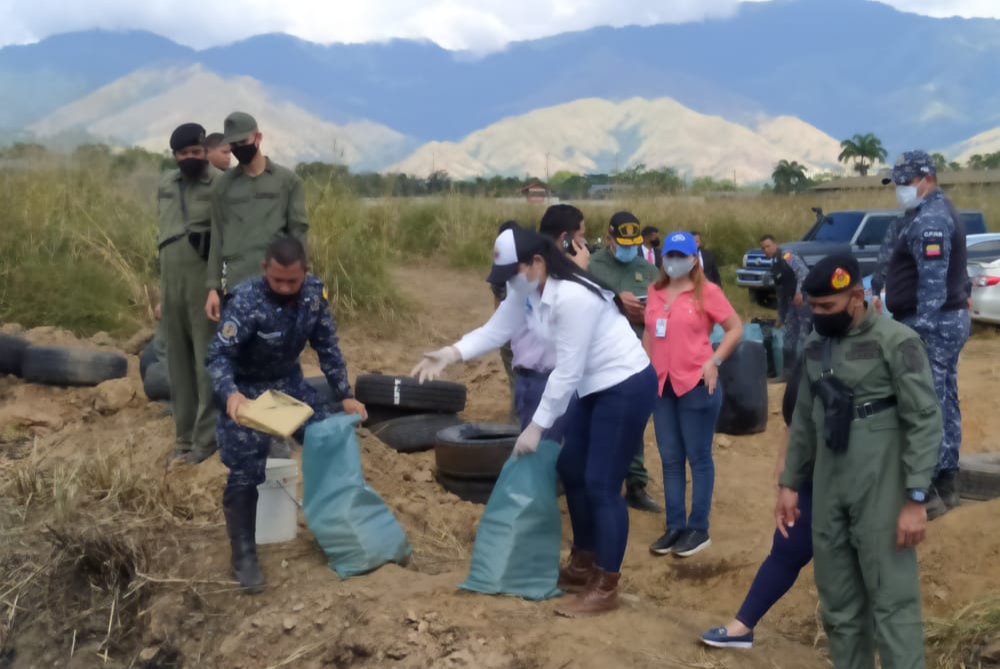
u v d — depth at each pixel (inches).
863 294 166.9
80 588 239.6
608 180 1337.4
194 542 235.0
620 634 190.7
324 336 224.1
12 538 249.8
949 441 260.2
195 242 275.4
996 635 195.6
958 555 232.5
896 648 164.7
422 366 209.9
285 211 270.4
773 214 981.8
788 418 184.7
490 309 647.1
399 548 224.2
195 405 282.7
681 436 256.5
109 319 491.5
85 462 275.6
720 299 251.8
